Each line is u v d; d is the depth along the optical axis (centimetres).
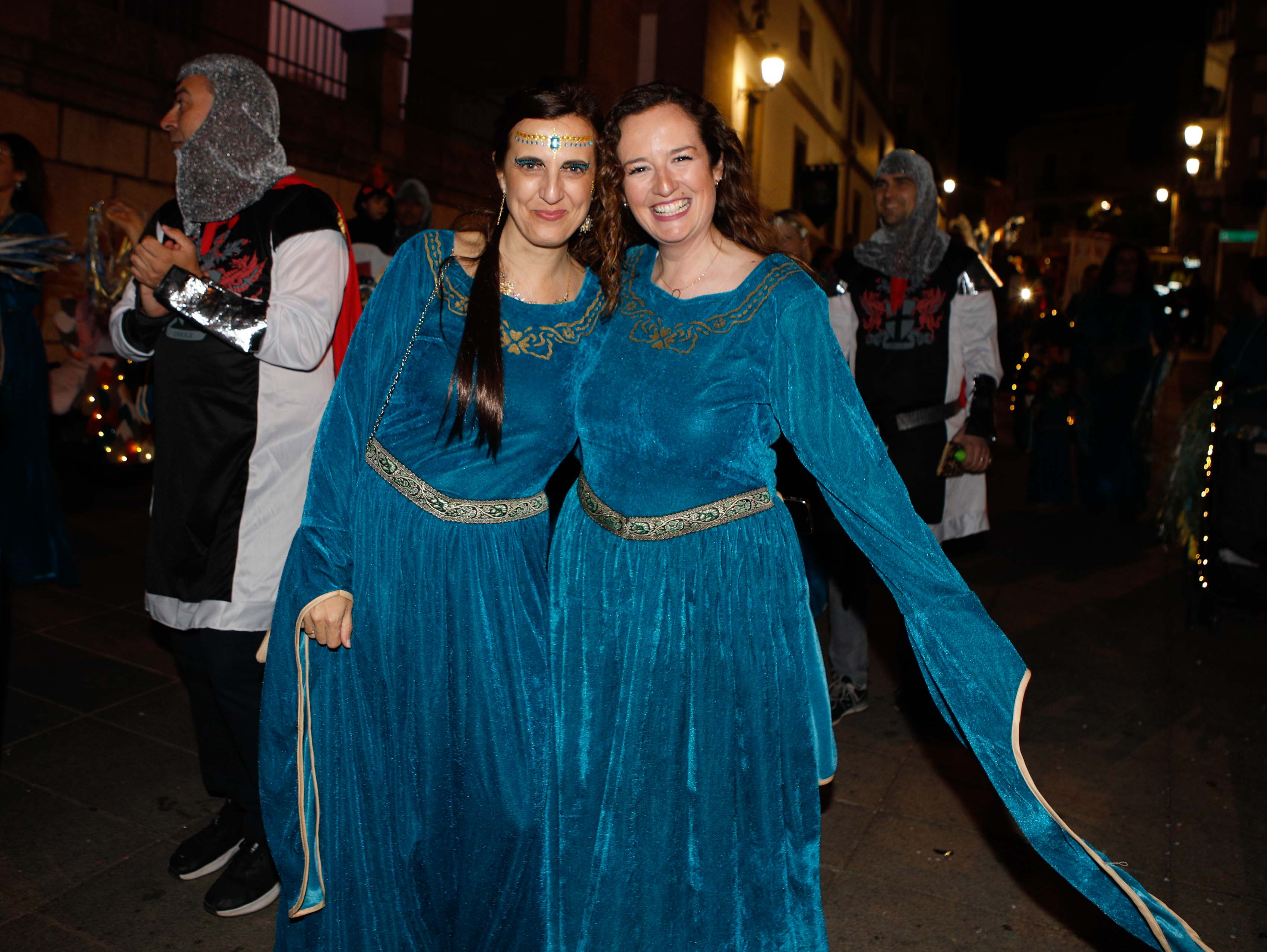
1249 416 444
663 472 198
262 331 231
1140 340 650
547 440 202
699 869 198
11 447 407
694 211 197
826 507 308
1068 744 350
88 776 310
